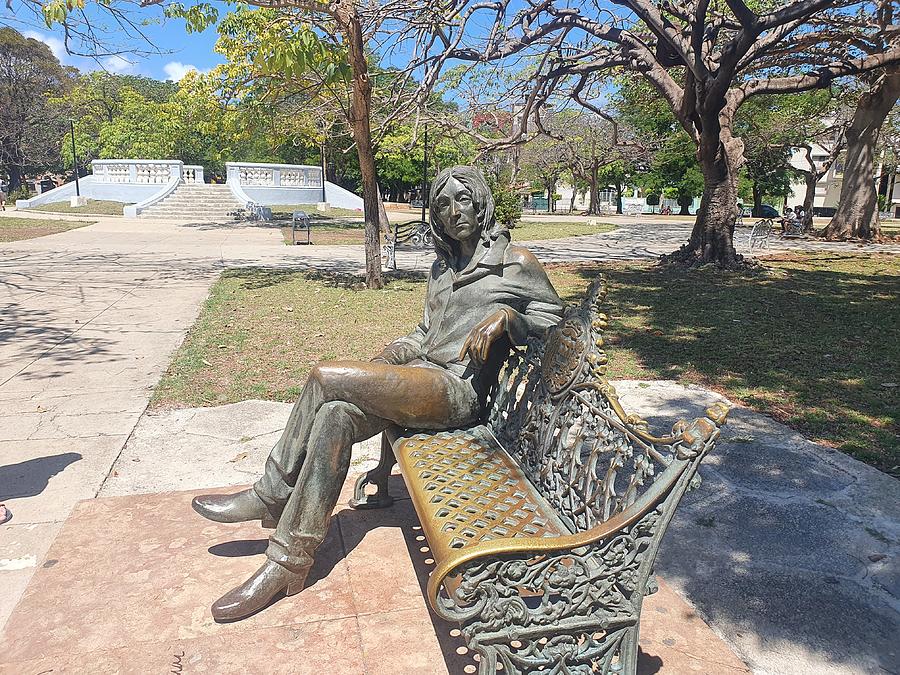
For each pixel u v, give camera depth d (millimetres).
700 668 2289
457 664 2260
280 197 36812
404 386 2629
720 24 13680
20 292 11094
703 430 1909
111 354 7031
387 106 11523
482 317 2910
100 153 53250
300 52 8750
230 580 2734
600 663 1998
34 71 48875
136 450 4453
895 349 7426
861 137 24172
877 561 3158
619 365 6758
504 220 22312
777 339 7941
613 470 2164
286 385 5934
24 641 2338
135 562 2871
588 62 14719
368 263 11758
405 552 3006
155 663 2240
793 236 26188
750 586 2963
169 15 7551
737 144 15117
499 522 2178
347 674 2205
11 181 56750
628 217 46125
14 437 4656
